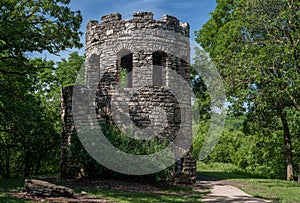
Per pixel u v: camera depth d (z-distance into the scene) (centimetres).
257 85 1739
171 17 1605
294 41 1577
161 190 1237
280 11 1597
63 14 1574
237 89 1695
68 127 1606
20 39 1397
